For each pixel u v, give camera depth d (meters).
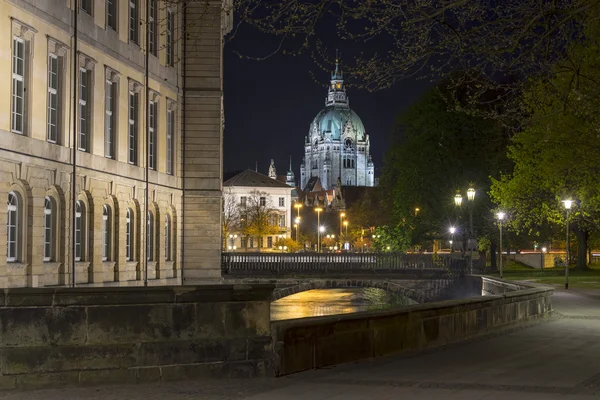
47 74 37.56
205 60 56.62
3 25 33.47
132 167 48.06
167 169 55.25
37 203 36.41
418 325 20.78
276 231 182.00
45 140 37.31
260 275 72.25
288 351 16.02
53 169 37.78
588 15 17.88
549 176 58.12
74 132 39.88
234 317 15.42
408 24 16.06
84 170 41.28
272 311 70.56
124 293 14.69
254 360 15.47
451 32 16.66
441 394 13.87
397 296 74.44
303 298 75.56
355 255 76.50
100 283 43.44
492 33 16.75
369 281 72.06
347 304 76.69
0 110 33.38
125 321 14.73
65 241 39.00
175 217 55.62
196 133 56.59
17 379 14.18
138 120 49.09
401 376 15.96
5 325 14.22
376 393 13.96
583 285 61.00
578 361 18.56
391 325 19.52
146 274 50.19
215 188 56.59
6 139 33.56
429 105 77.19
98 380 14.51
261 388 14.44
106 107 44.78
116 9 45.84
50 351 14.32
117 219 46.12
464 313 23.78
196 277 56.41
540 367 17.47
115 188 45.47
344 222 194.50
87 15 41.81
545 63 18.05
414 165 78.00
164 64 54.00
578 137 49.22
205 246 56.44
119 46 46.03
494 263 86.06
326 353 17.19
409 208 79.56
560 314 35.06
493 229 77.88
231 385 14.71
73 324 14.45
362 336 18.36
